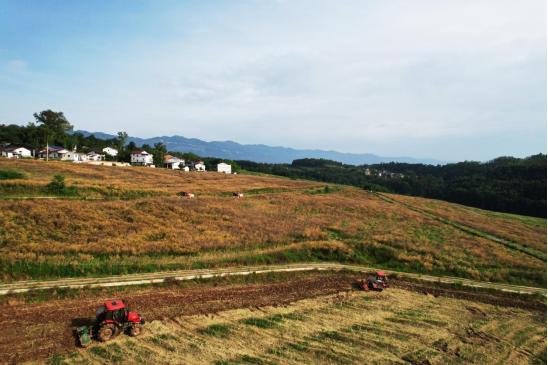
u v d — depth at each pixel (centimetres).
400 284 2750
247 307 1986
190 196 5675
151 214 3844
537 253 4147
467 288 2789
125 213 3703
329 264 3058
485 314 2284
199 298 2022
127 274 2245
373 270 3027
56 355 1322
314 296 2297
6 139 10962
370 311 2133
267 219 4425
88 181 5812
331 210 5900
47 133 9262
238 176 11956
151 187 6191
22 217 3092
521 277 3136
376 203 7781
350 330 1827
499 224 6278
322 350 1573
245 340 1595
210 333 1625
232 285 2302
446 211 7700
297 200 6588
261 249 3178
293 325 1814
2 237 2583
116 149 15138
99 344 1431
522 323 2186
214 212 4328
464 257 3531
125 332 1555
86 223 3158
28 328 1486
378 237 3978
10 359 1259
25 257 2214
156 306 1845
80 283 1988
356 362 1502
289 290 2352
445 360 1619
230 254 2870
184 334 1589
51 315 1620
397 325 1958
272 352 1509
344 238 3956
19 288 1822
